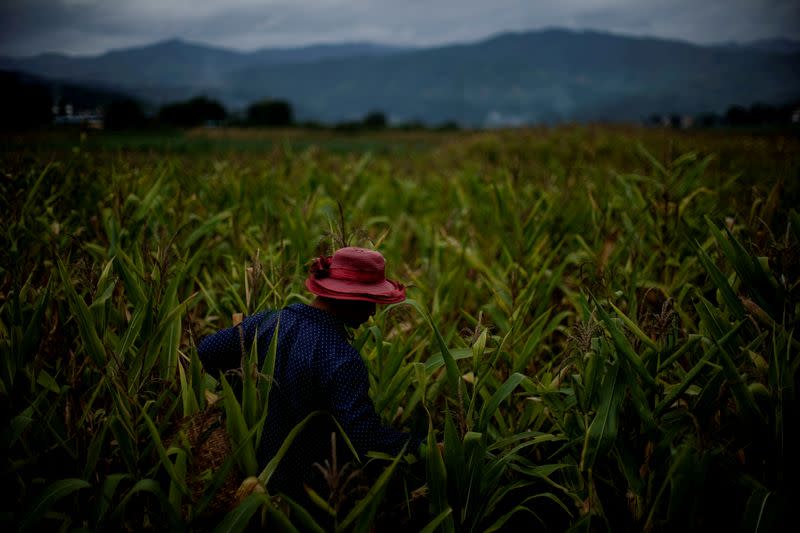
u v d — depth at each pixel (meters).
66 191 4.74
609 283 3.01
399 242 5.09
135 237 3.69
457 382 2.09
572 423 2.21
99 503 1.71
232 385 2.22
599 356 1.99
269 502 1.65
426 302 3.42
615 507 2.13
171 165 5.74
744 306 2.16
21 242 3.62
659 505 1.93
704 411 1.87
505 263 4.17
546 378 2.42
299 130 84.12
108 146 7.57
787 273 2.31
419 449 1.95
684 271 3.39
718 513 1.90
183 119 88.62
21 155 4.75
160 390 2.27
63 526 1.75
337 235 2.52
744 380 1.79
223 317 3.15
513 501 2.48
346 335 2.14
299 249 3.78
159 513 2.00
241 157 8.35
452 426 1.91
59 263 2.31
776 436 1.76
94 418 2.08
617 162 10.19
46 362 2.52
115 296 2.75
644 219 4.16
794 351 2.03
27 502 1.66
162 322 2.09
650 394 2.04
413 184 7.38
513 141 14.65
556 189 5.89
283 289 3.03
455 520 1.99
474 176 7.04
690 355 2.33
